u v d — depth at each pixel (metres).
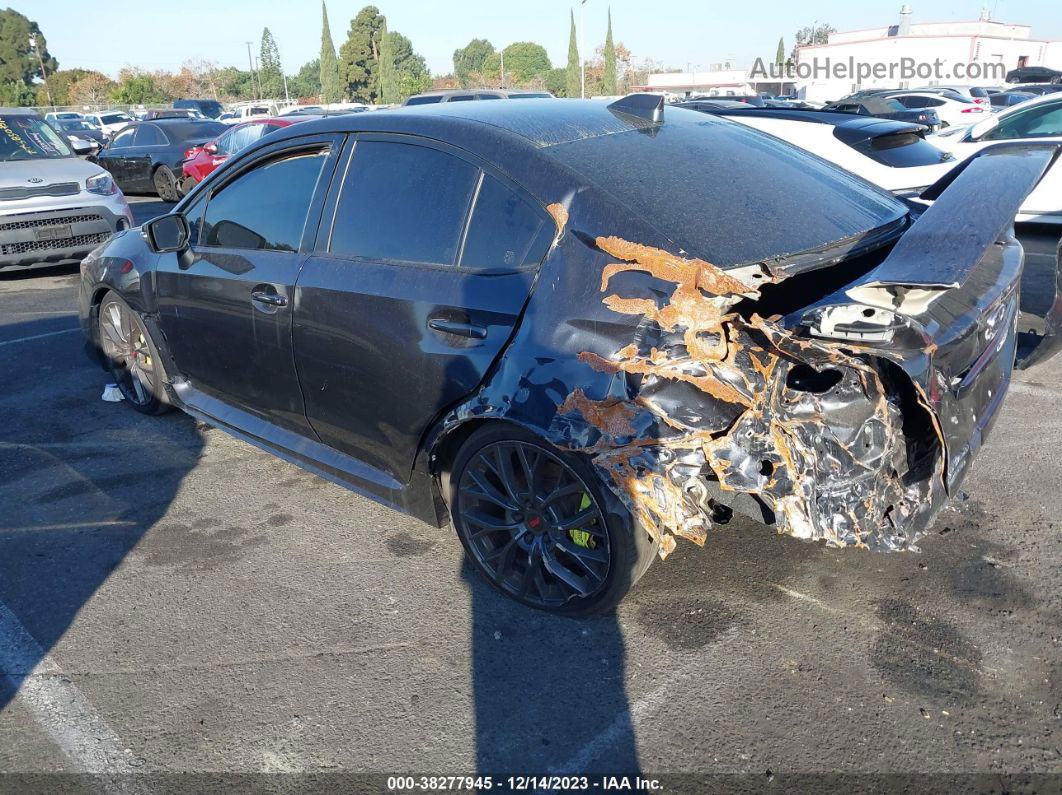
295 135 3.56
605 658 2.73
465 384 2.81
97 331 5.00
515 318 2.69
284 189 3.56
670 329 2.42
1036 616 2.81
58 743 2.48
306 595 3.14
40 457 4.41
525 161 2.83
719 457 2.39
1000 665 2.61
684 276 2.43
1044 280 6.98
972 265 2.23
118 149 15.85
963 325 2.47
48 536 3.62
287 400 3.61
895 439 2.42
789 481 2.38
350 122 3.37
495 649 2.80
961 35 44.62
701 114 3.77
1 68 77.12
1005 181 2.81
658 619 2.91
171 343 4.25
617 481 2.47
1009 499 3.55
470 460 2.93
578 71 83.88
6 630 2.99
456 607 3.03
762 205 2.90
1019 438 4.14
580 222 2.65
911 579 3.04
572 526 2.75
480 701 2.58
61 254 8.30
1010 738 2.34
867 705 2.48
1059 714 2.41
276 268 3.47
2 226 7.88
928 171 7.30
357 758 2.38
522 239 2.77
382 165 3.21
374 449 3.29
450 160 3.01
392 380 3.04
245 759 2.40
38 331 6.79
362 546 3.47
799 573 3.12
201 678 2.72
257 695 2.64
